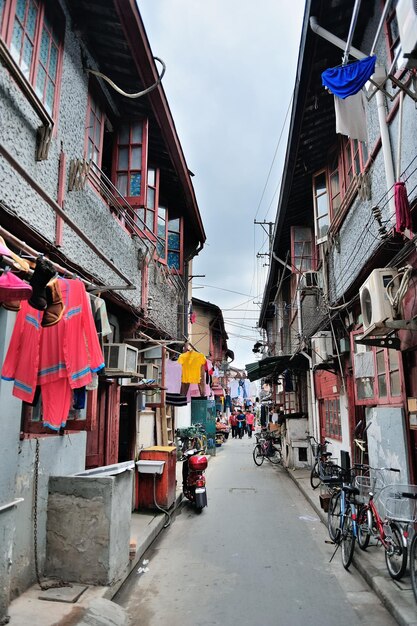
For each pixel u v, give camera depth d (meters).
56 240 5.11
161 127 8.62
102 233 6.67
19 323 3.54
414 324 5.02
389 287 5.13
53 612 3.78
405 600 4.12
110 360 5.76
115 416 7.59
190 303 17.56
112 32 6.41
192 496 8.77
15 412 3.97
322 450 11.18
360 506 5.39
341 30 6.89
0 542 3.63
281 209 12.41
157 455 8.02
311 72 7.42
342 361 9.61
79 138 6.10
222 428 24.84
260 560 5.70
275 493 10.28
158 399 11.05
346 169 8.95
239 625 3.94
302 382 16.48
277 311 22.94
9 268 2.94
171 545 6.39
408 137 5.08
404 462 5.52
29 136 4.54
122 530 4.94
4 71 3.99
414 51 3.47
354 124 5.17
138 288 8.53
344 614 4.12
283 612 4.19
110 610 3.98
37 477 4.46
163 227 11.66
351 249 7.80
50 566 4.54
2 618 3.58
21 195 4.34
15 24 4.58
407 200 4.62
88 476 4.75
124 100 7.99
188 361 10.66
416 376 5.43
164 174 10.91
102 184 6.60
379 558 5.31
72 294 3.63
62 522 4.59
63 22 5.68
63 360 3.54
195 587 4.84
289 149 9.65
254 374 16.62
